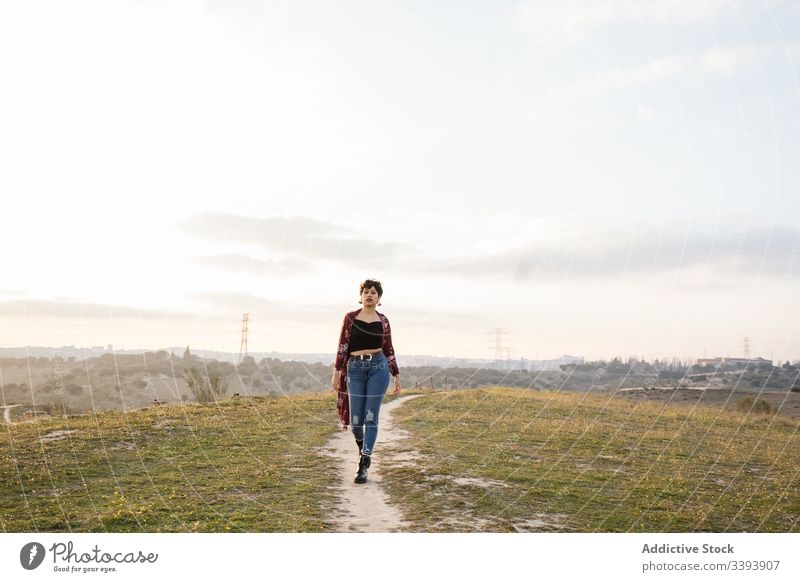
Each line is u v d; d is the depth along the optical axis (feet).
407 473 23.94
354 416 22.17
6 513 18.37
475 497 20.65
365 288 22.04
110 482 22.34
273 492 20.67
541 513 19.60
